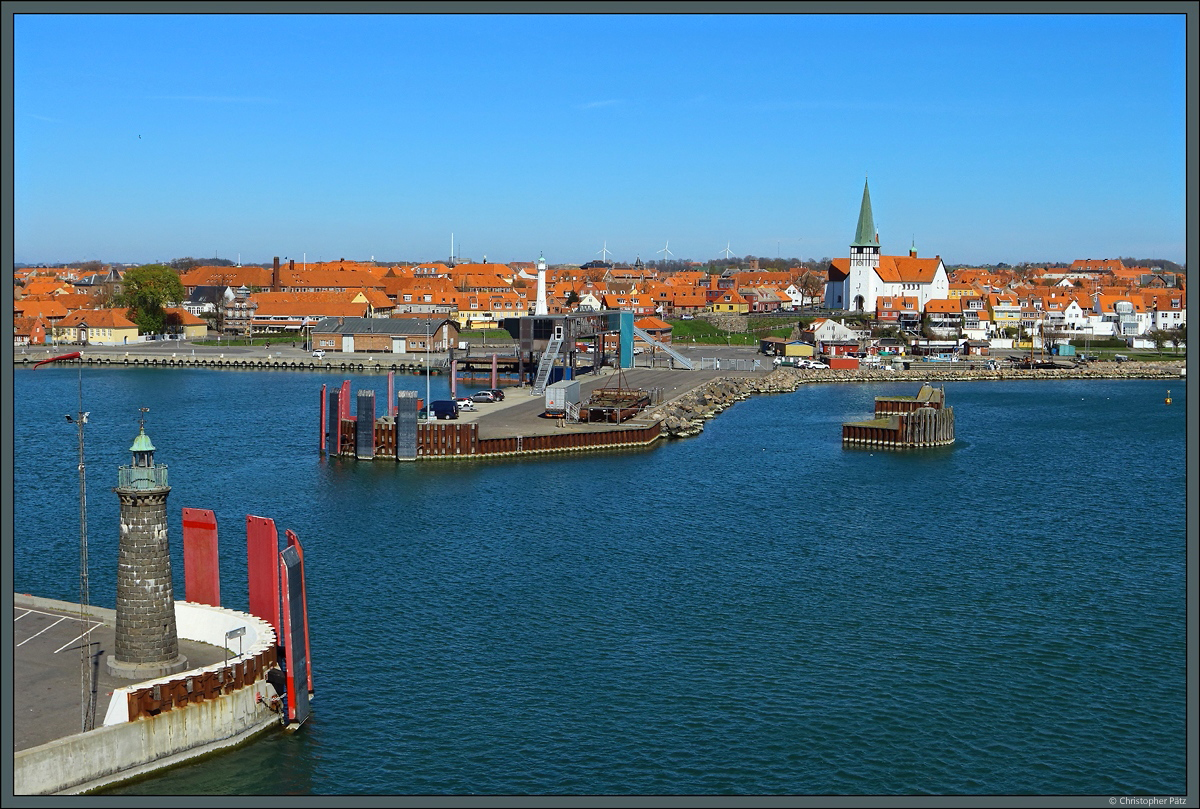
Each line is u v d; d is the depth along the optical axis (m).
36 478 113.06
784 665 62.81
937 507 104.00
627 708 57.00
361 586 75.81
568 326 182.75
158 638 52.00
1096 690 60.19
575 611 71.12
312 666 61.50
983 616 71.62
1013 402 196.00
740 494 108.25
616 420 143.25
